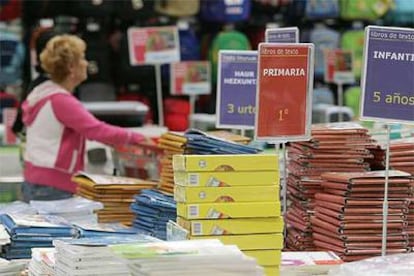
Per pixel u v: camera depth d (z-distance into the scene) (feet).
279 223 9.86
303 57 11.00
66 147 17.87
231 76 13.07
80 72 18.35
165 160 12.81
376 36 10.68
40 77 18.40
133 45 23.48
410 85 10.68
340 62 24.73
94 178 14.58
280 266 10.12
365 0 30.19
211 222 9.70
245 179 9.80
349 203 11.20
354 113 29.45
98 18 28.71
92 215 13.37
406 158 12.23
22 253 11.27
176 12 29.17
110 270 9.18
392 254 10.87
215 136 12.50
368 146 12.39
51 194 17.81
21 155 20.52
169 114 29.12
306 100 11.06
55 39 18.29
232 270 8.36
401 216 11.25
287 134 11.01
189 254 8.32
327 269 10.37
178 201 10.02
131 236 10.42
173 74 25.40
